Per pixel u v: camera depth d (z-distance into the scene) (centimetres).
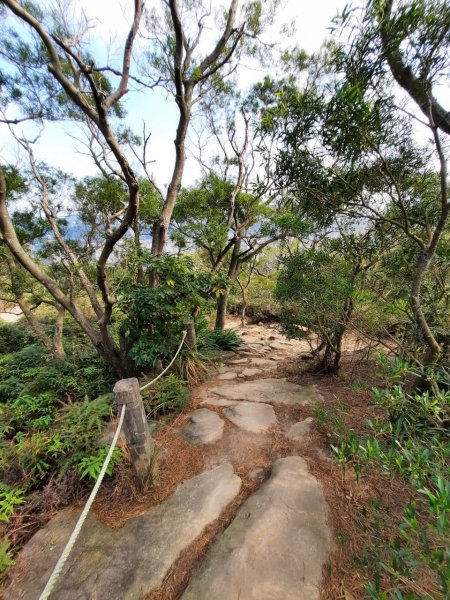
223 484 201
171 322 390
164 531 168
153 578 142
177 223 642
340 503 172
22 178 543
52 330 770
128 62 275
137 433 188
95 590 139
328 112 189
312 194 248
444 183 174
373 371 361
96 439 241
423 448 131
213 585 132
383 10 141
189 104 405
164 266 356
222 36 387
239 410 308
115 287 414
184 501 188
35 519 190
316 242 337
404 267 294
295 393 342
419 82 155
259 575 135
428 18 134
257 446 246
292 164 233
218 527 168
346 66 168
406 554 98
